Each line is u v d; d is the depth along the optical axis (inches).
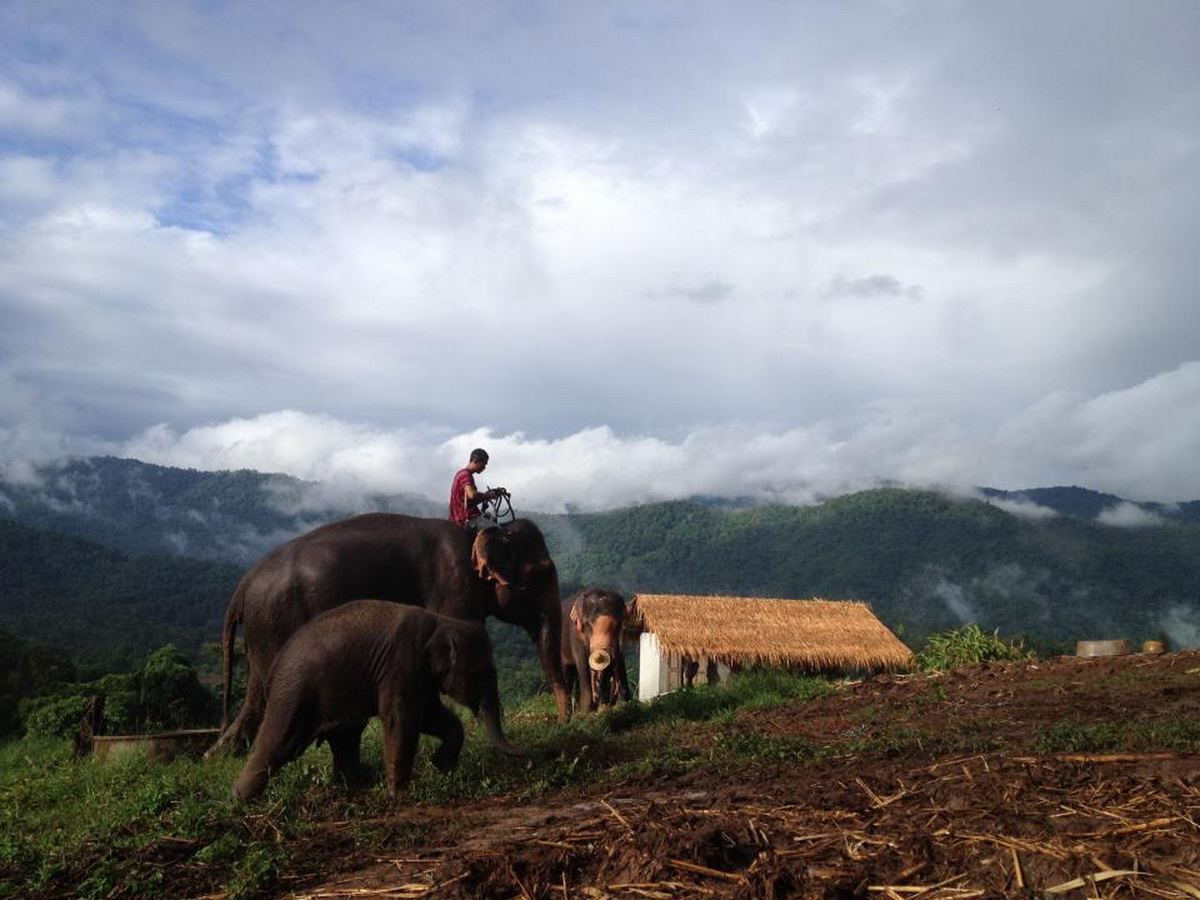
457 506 558.6
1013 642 759.7
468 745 414.3
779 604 902.4
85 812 351.3
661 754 393.7
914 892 181.3
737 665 832.9
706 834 209.5
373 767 383.6
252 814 302.7
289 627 440.5
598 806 289.9
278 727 336.5
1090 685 518.0
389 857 257.4
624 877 200.8
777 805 247.0
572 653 781.9
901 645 845.8
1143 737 299.6
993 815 211.2
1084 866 179.6
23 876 264.2
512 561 552.7
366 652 345.7
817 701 584.7
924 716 477.7
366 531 475.2
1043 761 255.1
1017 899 173.9
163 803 329.4
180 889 248.1
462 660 358.3
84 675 1959.9
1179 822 194.9
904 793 241.3
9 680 1675.7
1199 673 515.2
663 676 898.7
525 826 272.7
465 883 211.5
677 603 872.3
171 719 749.3
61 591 6560.0
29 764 527.8
